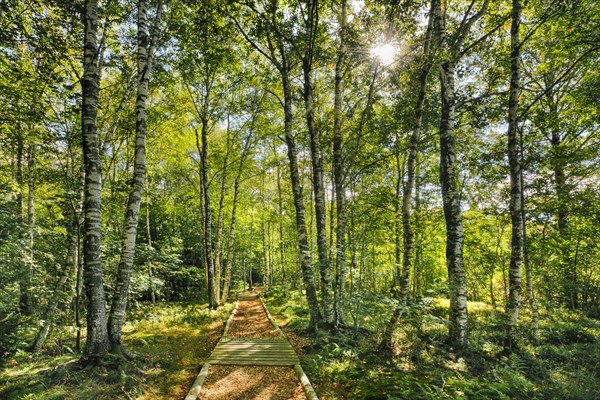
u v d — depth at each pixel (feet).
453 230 26.68
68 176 26.02
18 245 24.84
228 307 51.13
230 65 44.29
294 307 48.34
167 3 30.14
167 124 46.34
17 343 20.80
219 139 65.10
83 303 28.81
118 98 36.24
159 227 70.59
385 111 34.58
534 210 34.19
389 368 19.21
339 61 31.86
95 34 19.99
